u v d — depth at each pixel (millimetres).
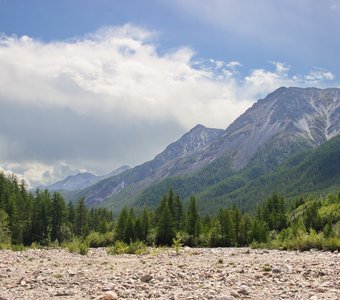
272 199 132375
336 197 138500
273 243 61500
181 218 104250
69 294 17312
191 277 21719
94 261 34688
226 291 17172
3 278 22719
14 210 105000
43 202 112250
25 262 33125
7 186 124062
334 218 108062
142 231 93938
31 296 16906
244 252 46094
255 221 89750
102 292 17562
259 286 18578
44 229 110500
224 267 27016
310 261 29500
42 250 54875
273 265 26531
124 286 18906
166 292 17297
